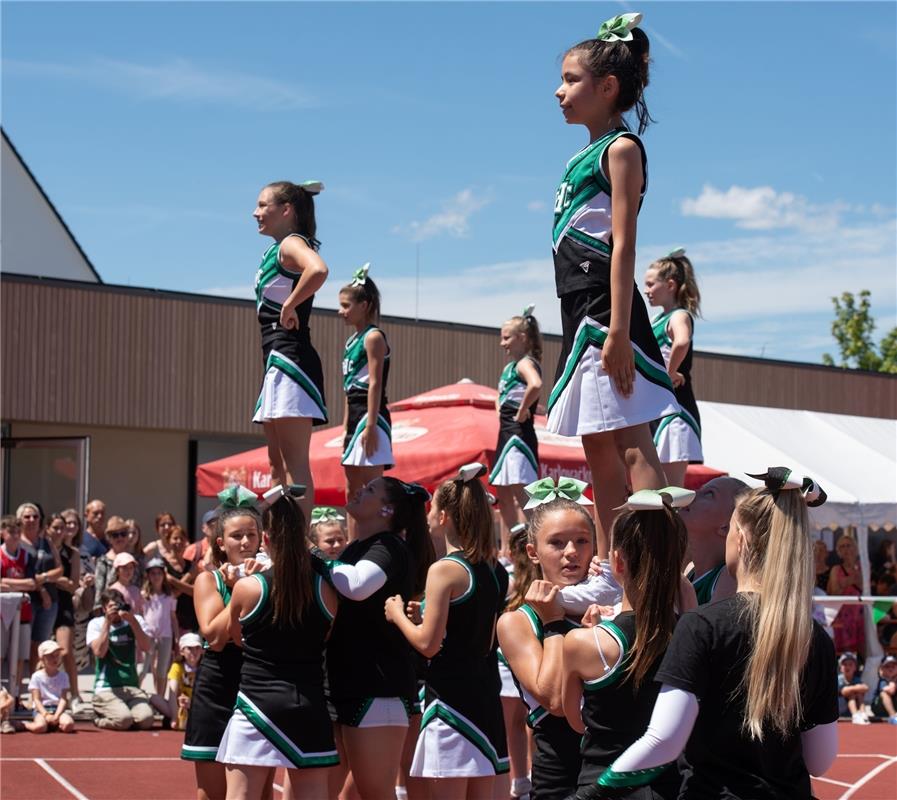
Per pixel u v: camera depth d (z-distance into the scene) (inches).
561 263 167.8
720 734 124.6
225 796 205.8
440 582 204.1
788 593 123.5
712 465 534.6
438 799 210.1
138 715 416.5
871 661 505.4
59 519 450.0
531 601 163.8
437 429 413.4
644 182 162.9
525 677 169.6
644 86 169.8
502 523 374.9
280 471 232.7
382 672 199.5
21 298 720.3
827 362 1273.4
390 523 208.8
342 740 206.5
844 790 331.0
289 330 225.6
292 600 187.2
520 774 272.5
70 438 709.9
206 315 783.7
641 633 139.6
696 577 165.3
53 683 414.6
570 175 166.9
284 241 224.2
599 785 127.3
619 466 169.9
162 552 466.6
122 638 425.1
